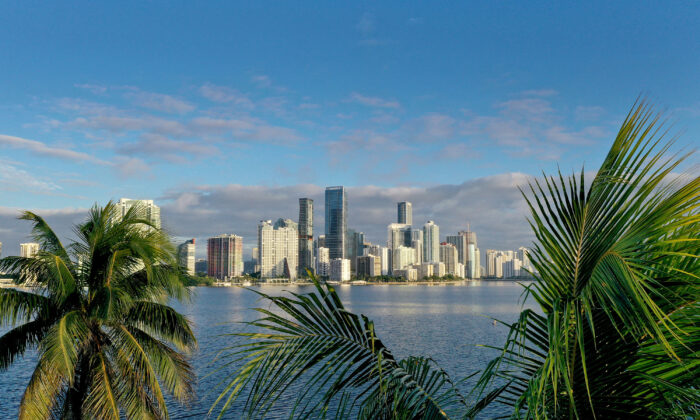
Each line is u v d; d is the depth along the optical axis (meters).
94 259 13.97
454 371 44.06
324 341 4.23
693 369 3.29
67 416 12.87
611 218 3.26
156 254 13.72
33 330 13.30
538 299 3.59
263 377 4.05
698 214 2.92
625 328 3.35
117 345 13.50
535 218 3.53
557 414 3.55
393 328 89.62
